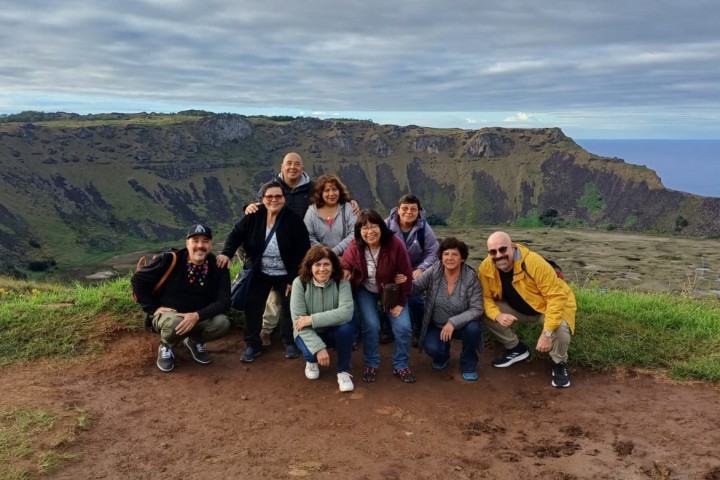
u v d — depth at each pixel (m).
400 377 5.36
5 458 3.61
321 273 5.08
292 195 6.64
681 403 4.77
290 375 5.45
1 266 85.62
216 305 5.44
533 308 5.32
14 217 110.56
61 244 107.06
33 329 6.12
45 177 132.12
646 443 4.07
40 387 4.87
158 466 3.69
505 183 189.25
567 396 4.99
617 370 5.51
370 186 193.88
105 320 6.50
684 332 6.38
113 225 125.44
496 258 5.18
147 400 4.78
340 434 4.24
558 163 189.62
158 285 5.46
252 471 3.65
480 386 5.22
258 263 5.73
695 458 3.82
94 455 3.80
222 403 4.77
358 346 6.34
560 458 3.89
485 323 5.65
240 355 5.96
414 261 6.37
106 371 5.37
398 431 4.30
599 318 6.79
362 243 5.38
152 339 6.21
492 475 3.66
